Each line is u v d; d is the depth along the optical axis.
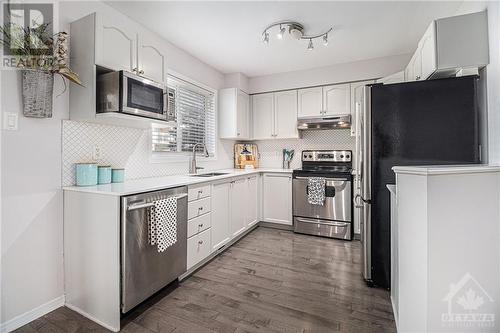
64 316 1.71
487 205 1.17
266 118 4.02
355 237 3.30
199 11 2.23
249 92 4.12
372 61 3.34
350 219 3.22
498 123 1.54
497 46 1.55
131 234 1.64
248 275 2.27
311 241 3.20
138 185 1.93
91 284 1.69
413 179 1.19
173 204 1.95
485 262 1.17
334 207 3.29
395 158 1.93
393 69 3.25
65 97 1.83
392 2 2.12
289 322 1.62
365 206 2.09
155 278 1.83
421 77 2.13
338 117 3.43
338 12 2.26
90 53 1.73
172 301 1.86
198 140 3.44
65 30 1.80
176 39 2.77
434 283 1.15
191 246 2.25
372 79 3.35
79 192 1.73
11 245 1.56
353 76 3.44
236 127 3.68
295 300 1.87
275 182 3.76
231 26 2.50
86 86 1.77
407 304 1.24
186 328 1.57
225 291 1.99
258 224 3.94
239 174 3.16
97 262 1.65
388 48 3.03
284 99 3.89
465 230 1.16
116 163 2.24
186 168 3.12
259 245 3.06
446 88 1.79
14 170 1.57
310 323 1.61
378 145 1.99
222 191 2.80
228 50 3.06
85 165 1.87
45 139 1.72
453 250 1.15
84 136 1.97
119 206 1.59
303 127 3.71
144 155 2.53
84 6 1.94
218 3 2.12
